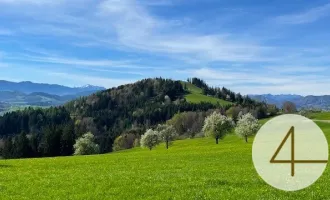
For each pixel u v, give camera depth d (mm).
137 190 23688
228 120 121375
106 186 25688
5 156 155625
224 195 21391
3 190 25484
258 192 22312
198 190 23094
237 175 30641
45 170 40125
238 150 66438
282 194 21797
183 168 38594
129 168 40562
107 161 53844
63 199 21609
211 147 86750
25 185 27578
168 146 149250
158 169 38469
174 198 20781
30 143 157875
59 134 157375
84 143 139875
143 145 126438
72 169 41062
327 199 20219
